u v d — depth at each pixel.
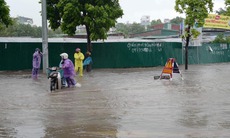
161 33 64.19
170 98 12.52
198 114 9.62
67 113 10.19
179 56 36.44
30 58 28.28
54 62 28.95
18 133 8.03
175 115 9.56
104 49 31.12
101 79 20.27
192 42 37.66
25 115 10.00
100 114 9.95
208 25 45.34
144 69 29.95
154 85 16.77
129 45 32.19
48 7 27.53
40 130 8.27
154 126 8.39
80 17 26.64
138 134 7.73
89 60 27.11
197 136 7.43
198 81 18.41
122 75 23.17
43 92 14.88
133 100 12.25
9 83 18.44
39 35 69.50
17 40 28.56
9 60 27.52
